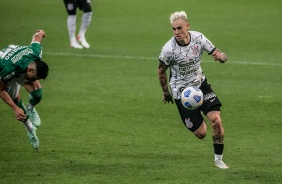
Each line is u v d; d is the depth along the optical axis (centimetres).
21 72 2458
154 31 6500
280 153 2847
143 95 4006
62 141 3023
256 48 5669
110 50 5509
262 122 3406
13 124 3309
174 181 2430
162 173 2538
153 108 3697
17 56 2461
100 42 5894
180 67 2609
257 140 3069
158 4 8231
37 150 2853
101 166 2638
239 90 4156
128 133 3188
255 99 3919
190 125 2678
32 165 2647
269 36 6247
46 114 3522
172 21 2553
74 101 3828
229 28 6662
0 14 7281
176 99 2678
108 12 7625
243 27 6725
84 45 5594
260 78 4519
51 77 4453
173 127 3312
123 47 5662
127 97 3947
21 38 5944
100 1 8388
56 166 2633
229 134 3175
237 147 2945
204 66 4909
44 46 5616
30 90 2795
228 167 2602
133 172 2550
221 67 4878
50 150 2870
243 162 2703
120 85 4266
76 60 5056
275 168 2612
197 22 6994
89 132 3192
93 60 5075
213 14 7506
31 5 7981
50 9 7731
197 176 2494
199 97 2570
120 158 2761
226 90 4156
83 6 5575
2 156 2770
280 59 5209
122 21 7062
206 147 2952
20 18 7062
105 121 3406
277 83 4362
